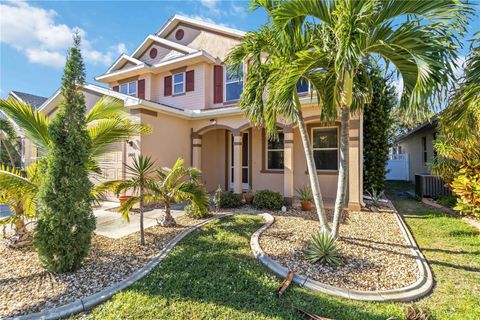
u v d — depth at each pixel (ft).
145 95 46.01
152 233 19.66
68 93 13.38
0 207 30.32
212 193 40.27
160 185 21.49
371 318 9.67
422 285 11.91
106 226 21.71
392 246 16.61
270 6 15.61
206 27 43.60
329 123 20.17
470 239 18.19
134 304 10.52
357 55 12.41
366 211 26.55
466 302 10.73
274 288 11.76
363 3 12.40
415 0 12.13
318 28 15.19
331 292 11.39
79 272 13.24
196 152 37.42
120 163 31.19
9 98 14.98
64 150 13.19
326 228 17.06
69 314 9.95
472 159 23.50
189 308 10.27
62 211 12.94
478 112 15.14
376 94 36.01
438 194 34.22
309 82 17.63
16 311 9.99
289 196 29.89
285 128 30.32
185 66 43.01
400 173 63.36
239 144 34.50
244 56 18.51
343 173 16.47
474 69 14.29
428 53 12.63
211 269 13.55
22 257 15.29
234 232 19.61
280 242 17.17
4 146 46.14
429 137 45.52
